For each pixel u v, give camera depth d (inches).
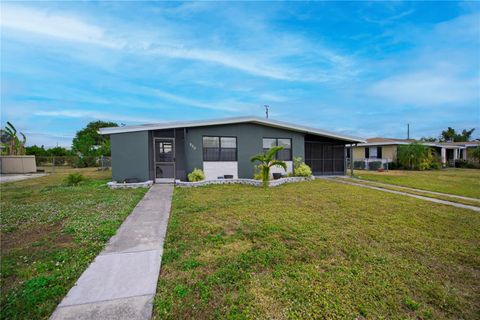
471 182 466.6
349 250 137.6
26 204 246.7
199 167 438.0
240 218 200.1
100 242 147.9
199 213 216.1
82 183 422.3
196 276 109.0
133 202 257.4
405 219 201.6
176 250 136.9
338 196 304.2
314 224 185.2
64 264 119.4
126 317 82.0
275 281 105.0
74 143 1107.9
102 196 291.6
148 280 105.8
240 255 129.5
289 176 493.0
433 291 99.9
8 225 178.7
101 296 93.7
